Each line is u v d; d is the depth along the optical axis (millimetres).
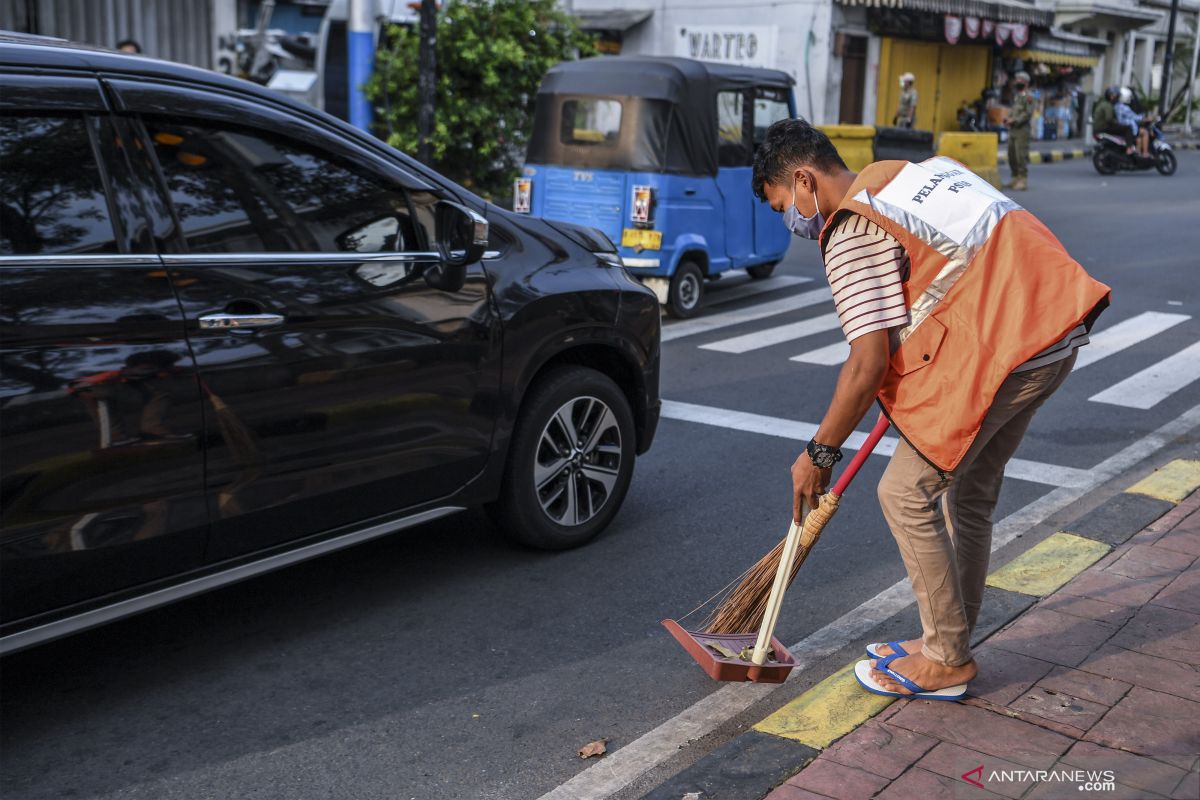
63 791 2982
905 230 2797
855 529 4934
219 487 3359
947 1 24438
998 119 28141
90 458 3051
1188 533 4539
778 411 6883
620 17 25078
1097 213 16109
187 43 15992
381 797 2963
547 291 4352
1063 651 3482
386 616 4043
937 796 2752
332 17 14195
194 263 3295
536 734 3273
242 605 4125
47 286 2973
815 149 3023
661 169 9281
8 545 2930
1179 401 7055
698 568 4512
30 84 3059
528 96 12375
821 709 3197
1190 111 35281
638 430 4977
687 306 9828
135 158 3238
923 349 2842
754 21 23703
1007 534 4789
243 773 3070
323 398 3592
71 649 3775
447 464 4059
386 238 3857
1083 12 30172
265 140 3570
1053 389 2957
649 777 3047
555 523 4582
